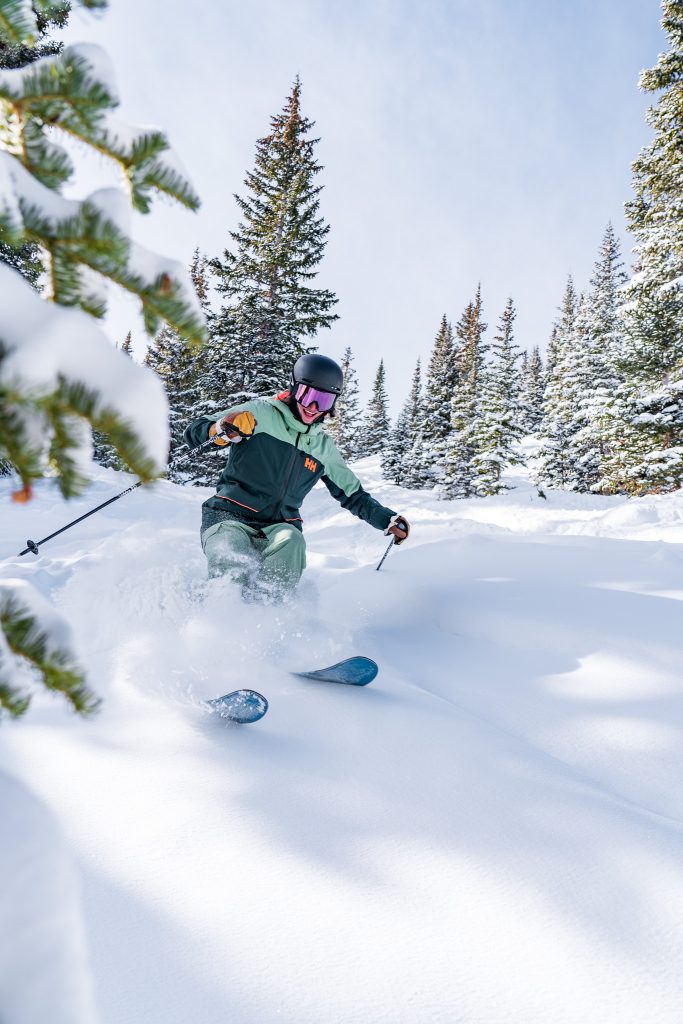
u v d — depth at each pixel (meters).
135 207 0.69
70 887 0.44
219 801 1.54
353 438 52.22
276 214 20.67
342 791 1.64
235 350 20.59
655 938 1.17
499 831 1.50
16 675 0.55
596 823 1.55
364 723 2.10
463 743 1.97
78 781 1.59
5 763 1.66
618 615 3.26
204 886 1.24
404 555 4.85
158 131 0.67
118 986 1.00
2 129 0.66
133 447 0.49
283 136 20.97
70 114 0.64
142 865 1.29
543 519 11.55
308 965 1.07
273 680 2.45
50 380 0.47
